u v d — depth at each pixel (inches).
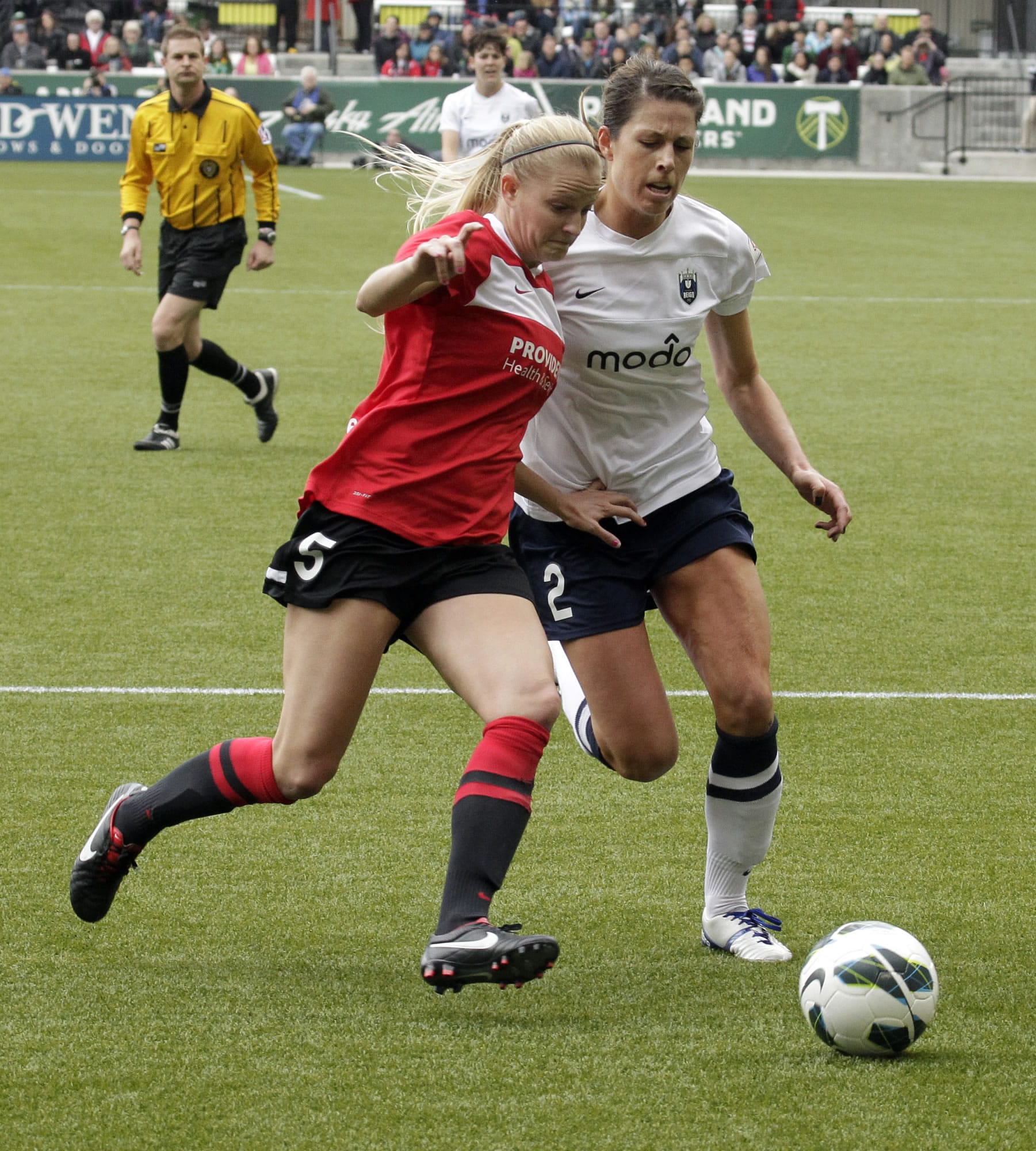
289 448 1299.2
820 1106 407.2
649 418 539.8
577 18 4894.2
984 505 1160.8
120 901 542.0
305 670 465.1
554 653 573.9
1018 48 5236.2
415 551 465.1
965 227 3184.1
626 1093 413.4
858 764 688.4
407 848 592.1
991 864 585.0
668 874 576.1
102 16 4562.0
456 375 462.9
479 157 485.1
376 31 4990.2
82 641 832.9
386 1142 388.2
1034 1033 452.1
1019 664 827.4
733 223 535.8
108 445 1296.8
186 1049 435.8
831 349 1834.4
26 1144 386.6
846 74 4793.3
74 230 2842.0
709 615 522.9
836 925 534.3
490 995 475.5
